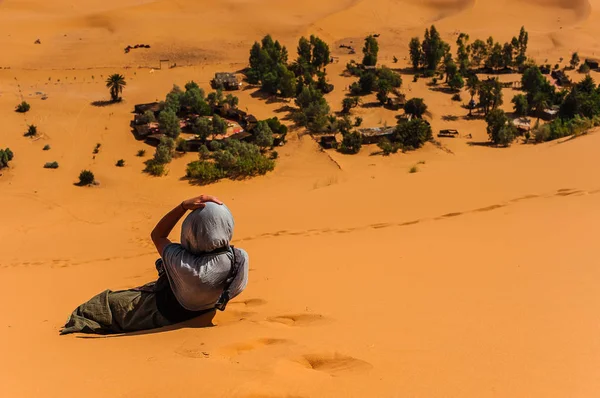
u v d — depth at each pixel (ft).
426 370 14.88
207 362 16.56
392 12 617.21
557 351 16.26
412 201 69.51
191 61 471.62
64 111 334.03
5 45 482.69
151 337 21.09
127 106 350.02
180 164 273.54
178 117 330.75
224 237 22.89
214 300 23.59
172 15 583.17
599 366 14.82
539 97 358.02
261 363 16.02
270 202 86.02
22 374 16.93
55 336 23.08
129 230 101.65
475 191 69.92
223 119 308.81
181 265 22.72
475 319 20.77
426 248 42.29
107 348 20.08
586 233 40.60
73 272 55.16
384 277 32.19
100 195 238.07
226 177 255.50
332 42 544.21
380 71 408.87
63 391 14.76
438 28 582.76
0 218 206.39
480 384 13.69
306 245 51.08
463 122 351.05
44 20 553.23
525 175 74.74
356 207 70.64
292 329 21.08
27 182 248.11
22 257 80.48
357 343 18.01
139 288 24.95
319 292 29.04
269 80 383.04
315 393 13.44
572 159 80.33
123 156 280.92
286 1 627.05
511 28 581.12
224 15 590.55
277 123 311.27
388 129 310.45
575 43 532.73
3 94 354.54
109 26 547.08
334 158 283.18
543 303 22.76
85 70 414.41
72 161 273.13
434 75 438.81
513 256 35.42
